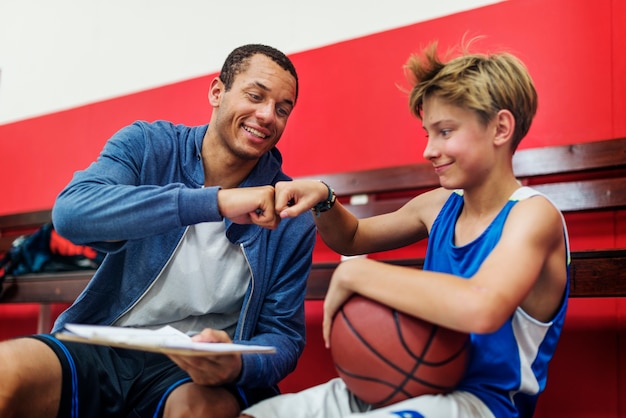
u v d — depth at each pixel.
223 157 1.69
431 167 2.52
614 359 2.11
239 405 1.43
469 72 1.29
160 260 1.61
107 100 3.77
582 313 2.19
